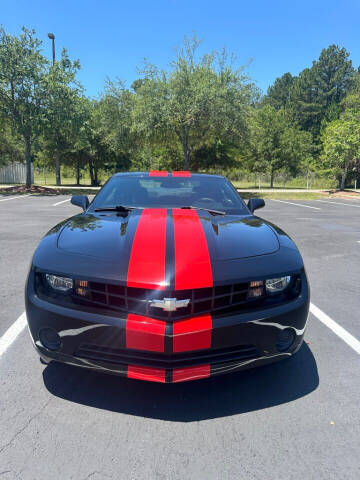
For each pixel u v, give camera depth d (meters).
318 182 36.81
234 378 2.48
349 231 8.75
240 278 2.02
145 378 1.96
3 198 16.42
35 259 2.22
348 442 1.90
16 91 18.88
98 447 1.81
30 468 1.67
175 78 20.78
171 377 1.94
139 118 21.62
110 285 1.99
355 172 29.47
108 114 27.02
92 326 1.96
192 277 1.96
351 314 3.66
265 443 1.88
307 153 49.38
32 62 18.38
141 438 1.89
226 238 2.39
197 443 1.86
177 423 2.01
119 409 2.12
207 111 20.41
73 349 2.03
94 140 32.19
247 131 21.69
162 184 3.59
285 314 2.09
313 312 3.70
